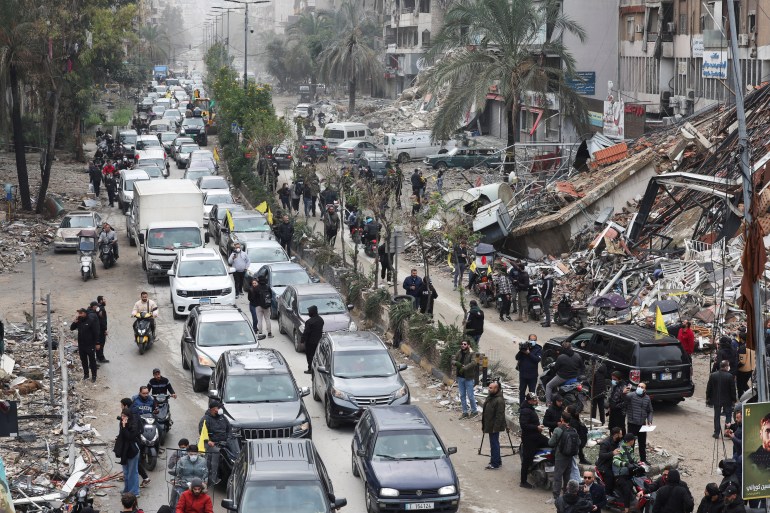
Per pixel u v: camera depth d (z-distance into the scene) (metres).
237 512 16.28
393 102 117.25
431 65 106.75
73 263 43.69
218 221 47.28
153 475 20.89
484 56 57.84
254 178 60.66
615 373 21.02
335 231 44.25
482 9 56.56
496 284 35.12
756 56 54.28
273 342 31.44
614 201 41.38
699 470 20.59
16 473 19.77
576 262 38.34
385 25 130.62
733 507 15.71
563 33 67.56
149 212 42.84
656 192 37.06
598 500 17.38
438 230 40.44
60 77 53.94
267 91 76.44
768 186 34.56
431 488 18.11
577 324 32.62
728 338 24.36
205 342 27.05
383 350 25.00
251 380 22.44
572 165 52.28
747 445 15.02
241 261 37.12
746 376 24.56
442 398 26.16
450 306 36.22
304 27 150.25
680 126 52.38
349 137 82.94
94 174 60.56
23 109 76.38
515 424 23.16
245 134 67.19
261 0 78.62
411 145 75.94
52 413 23.58
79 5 59.66
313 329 27.45
